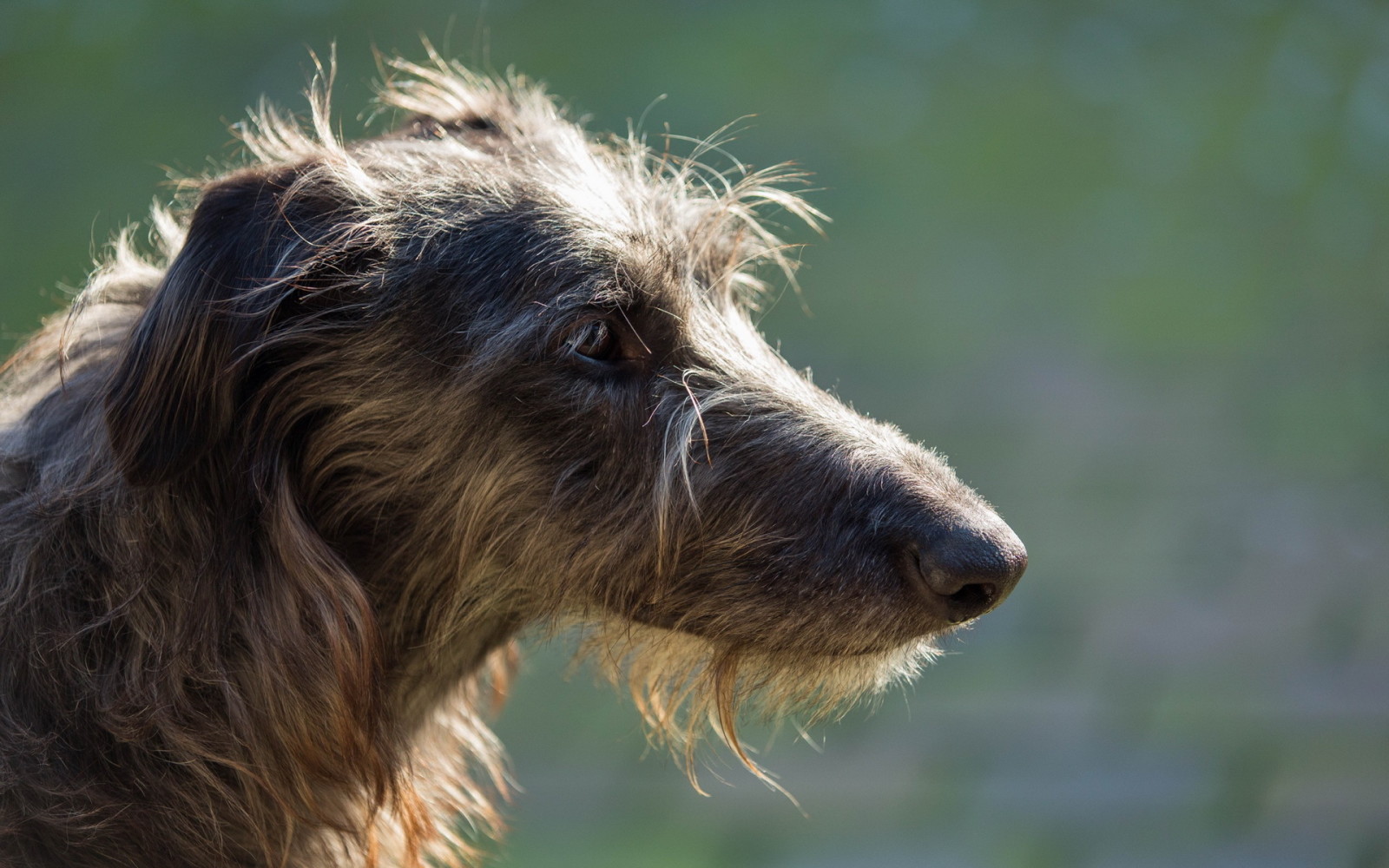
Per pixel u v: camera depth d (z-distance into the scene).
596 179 5.75
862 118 17.98
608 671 5.80
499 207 5.29
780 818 10.30
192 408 4.68
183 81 16.95
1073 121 18.77
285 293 4.88
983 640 11.98
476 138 5.89
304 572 4.96
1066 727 11.03
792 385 5.67
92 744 4.76
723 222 6.38
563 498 5.20
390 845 5.57
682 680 5.61
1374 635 11.46
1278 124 18.84
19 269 13.90
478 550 5.29
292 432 5.20
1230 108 19.23
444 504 5.25
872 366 14.10
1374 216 17.05
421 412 5.17
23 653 4.76
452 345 5.12
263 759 4.94
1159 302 15.45
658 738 7.84
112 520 4.85
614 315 5.31
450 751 6.12
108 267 5.65
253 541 5.00
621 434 5.21
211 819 4.89
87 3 18.69
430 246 5.16
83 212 14.76
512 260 5.18
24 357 5.59
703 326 5.71
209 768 4.91
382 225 5.18
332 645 4.93
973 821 10.17
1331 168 17.81
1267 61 20.17
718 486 5.30
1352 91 19.27
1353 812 10.06
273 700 4.91
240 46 17.69
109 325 5.38
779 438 5.37
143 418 4.60
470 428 5.15
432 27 18.25
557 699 11.62
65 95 16.80
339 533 5.32
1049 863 9.70
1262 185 17.67
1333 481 12.98
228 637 4.91
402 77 12.37
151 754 4.83
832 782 10.71
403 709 5.59
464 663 5.76
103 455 4.91
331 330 5.11
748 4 19.92
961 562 4.99
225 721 4.92
